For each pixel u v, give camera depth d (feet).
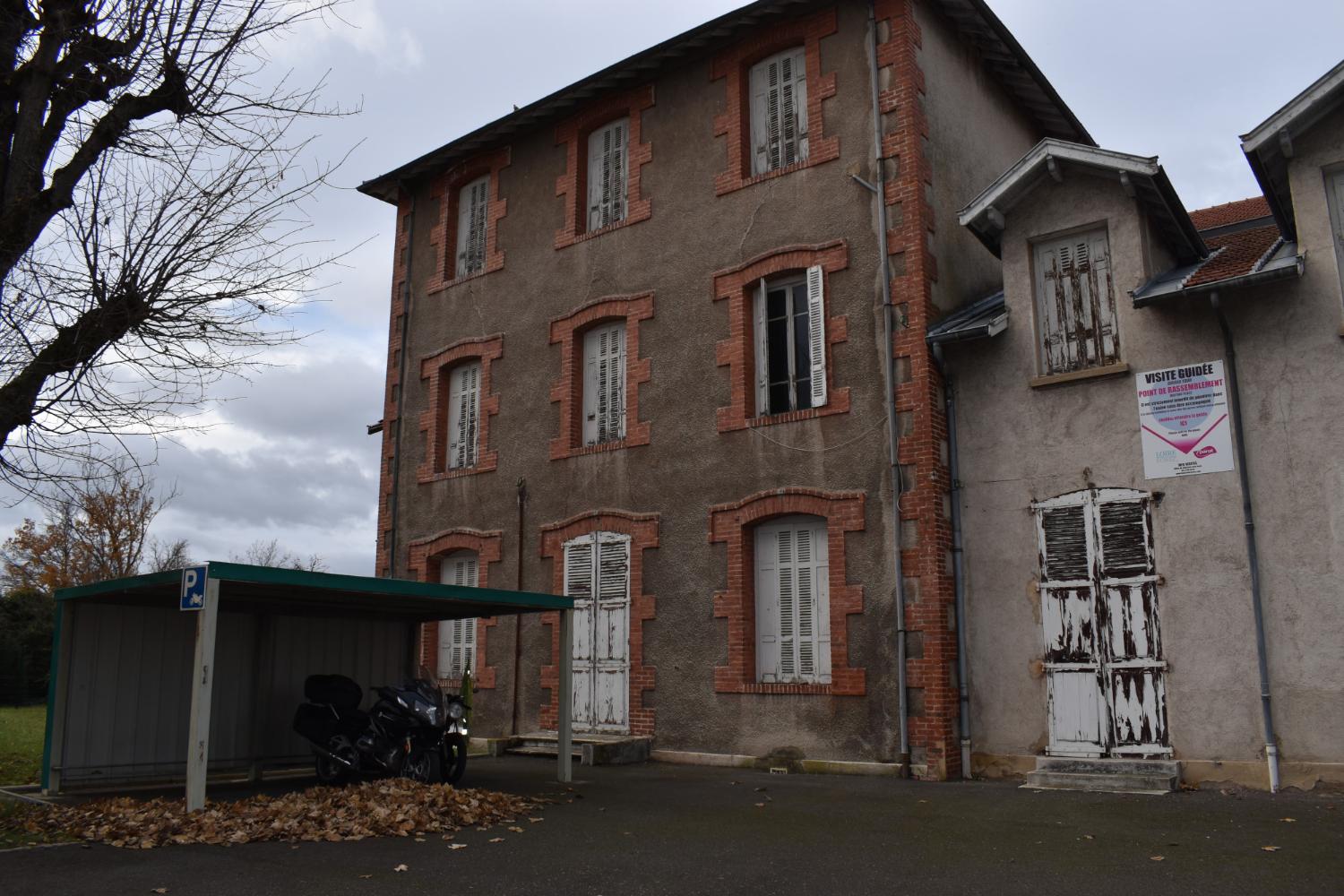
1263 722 33.76
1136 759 35.81
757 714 42.80
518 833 27.07
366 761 36.37
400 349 61.93
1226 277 35.96
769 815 29.89
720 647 44.34
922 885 20.98
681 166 50.06
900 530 40.16
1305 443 34.42
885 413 41.47
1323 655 33.14
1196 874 21.66
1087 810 30.30
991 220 41.16
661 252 49.88
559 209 54.95
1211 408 36.19
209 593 29.07
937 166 44.42
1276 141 35.32
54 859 23.56
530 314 55.06
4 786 38.17
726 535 44.91
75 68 27.45
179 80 27.89
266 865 23.02
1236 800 31.58
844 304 43.34
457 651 55.36
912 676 39.04
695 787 36.37
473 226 60.59
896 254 42.29
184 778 38.96
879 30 44.65
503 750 48.96
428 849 24.91
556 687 49.90
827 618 42.39
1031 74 52.08
